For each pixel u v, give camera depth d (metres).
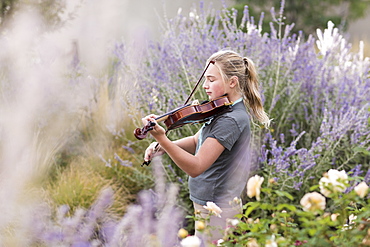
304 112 6.88
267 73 7.00
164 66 7.22
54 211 5.51
